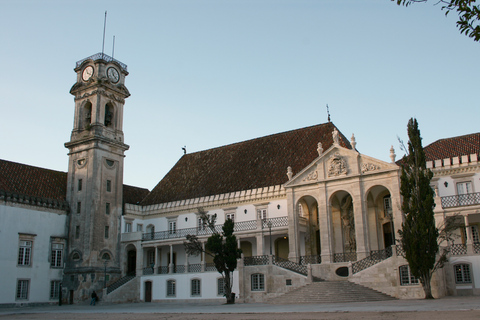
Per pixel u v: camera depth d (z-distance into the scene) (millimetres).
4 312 34500
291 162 49219
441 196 40531
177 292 45625
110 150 53750
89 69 55562
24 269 45656
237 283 40656
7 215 45031
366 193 39062
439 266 30969
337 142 41188
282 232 43344
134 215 55094
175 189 57094
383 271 33375
